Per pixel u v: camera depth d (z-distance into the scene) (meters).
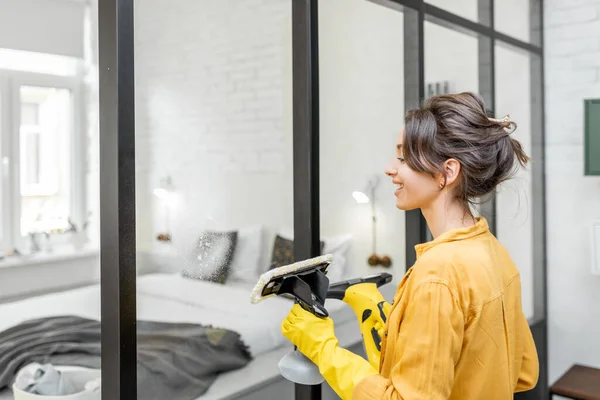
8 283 1.52
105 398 1.26
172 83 1.52
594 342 2.98
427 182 1.12
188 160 1.56
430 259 1.04
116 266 1.22
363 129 2.13
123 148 1.22
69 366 1.52
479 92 2.68
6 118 1.76
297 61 1.75
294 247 1.79
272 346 1.80
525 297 3.01
